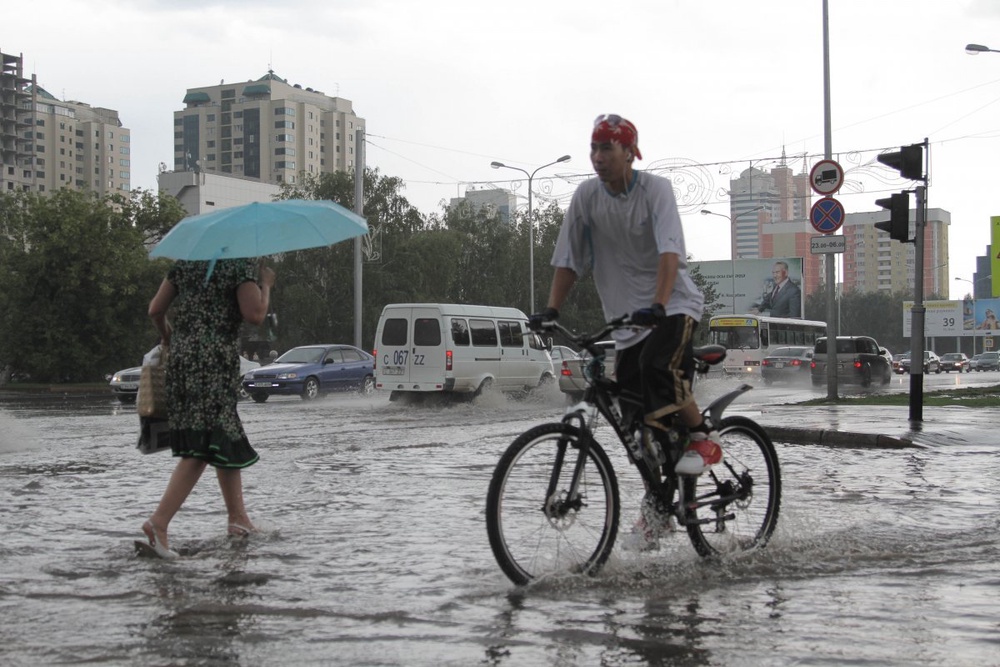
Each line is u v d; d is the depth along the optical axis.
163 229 50.50
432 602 4.75
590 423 5.23
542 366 26.62
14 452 12.52
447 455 11.69
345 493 8.42
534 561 5.04
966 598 4.86
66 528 6.82
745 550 5.79
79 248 46.06
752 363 51.91
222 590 5.00
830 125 24.39
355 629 4.32
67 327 46.78
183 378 6.10
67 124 188.50
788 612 4.59
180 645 4.10
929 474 9.71
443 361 24.06
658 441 5.42
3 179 167.62
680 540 5.65
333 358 29.89
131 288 46.75
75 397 35.38
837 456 11.43
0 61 168.38
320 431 15.85
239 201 112.38
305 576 5.30
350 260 57.06
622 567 5.35
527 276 70.50
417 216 60.06
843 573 5.38
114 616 4.54
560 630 4.29
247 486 8.86
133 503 7.96
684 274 5.30
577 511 5.16
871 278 177.12
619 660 3.91
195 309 6.20
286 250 6.06
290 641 4.15
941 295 176.38
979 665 3.84
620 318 5.01
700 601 4.78
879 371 40.28
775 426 14.06
